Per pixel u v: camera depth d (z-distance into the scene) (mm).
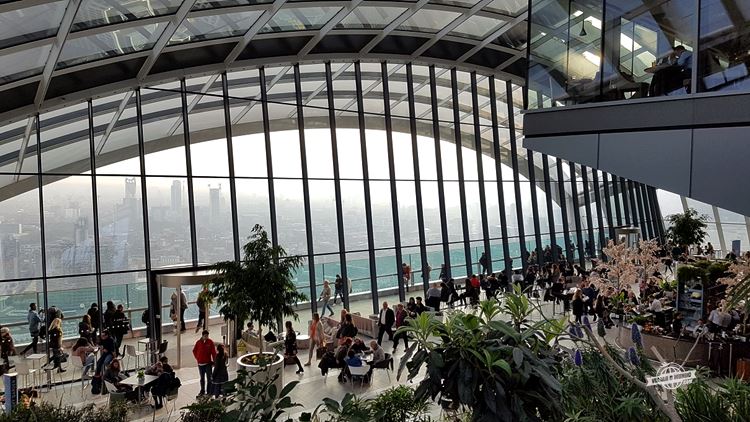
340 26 17422
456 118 22656
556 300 18531
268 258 11609
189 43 15117
